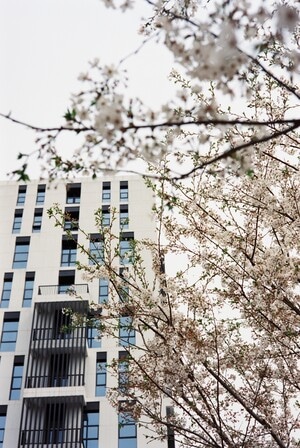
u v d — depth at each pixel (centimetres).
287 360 832
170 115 349
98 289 2920
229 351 803
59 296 2819
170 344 761
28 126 327
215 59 315
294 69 370
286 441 796
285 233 749
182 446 824
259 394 821
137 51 338
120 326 829
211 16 329
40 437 2328
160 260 874
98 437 2364
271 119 784
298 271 705
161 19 344
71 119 333
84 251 863
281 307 746
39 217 3438
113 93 330
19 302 2922
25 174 337
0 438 2352
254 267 725
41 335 2684
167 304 841
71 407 2417
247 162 410
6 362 2638
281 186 809
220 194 817
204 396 778
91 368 2597
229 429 773
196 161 731
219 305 832
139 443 2322
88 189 3616
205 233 836
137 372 840
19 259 3175
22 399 2448
